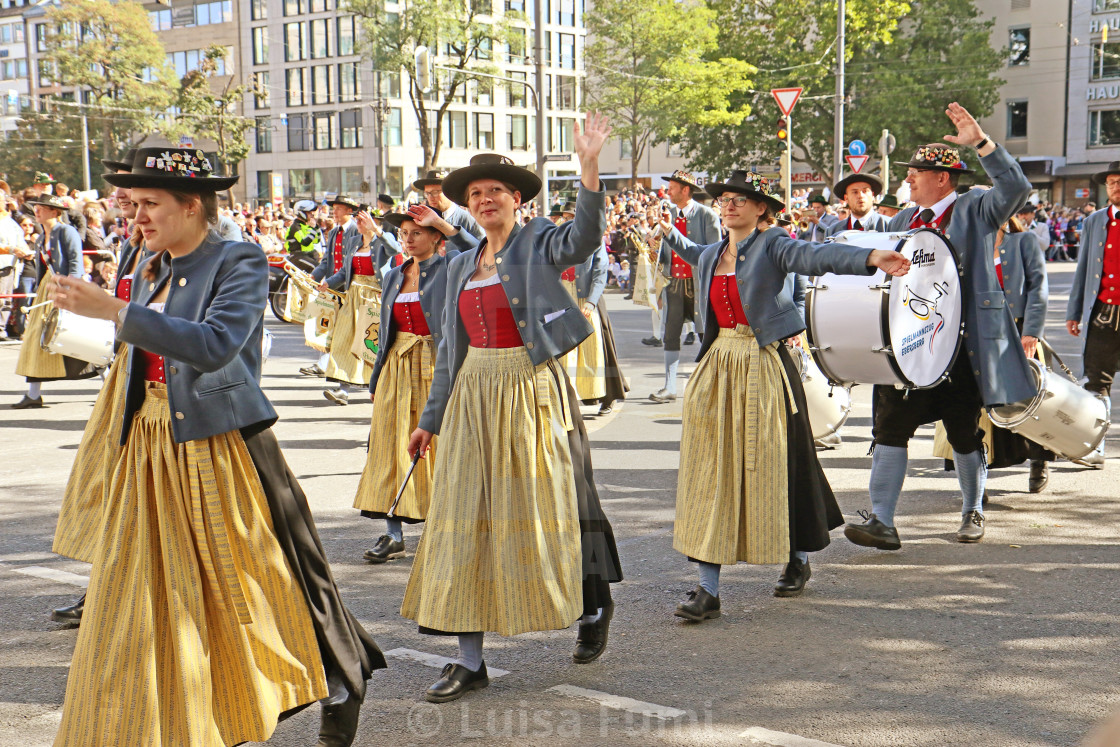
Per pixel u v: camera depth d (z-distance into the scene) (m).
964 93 38.66
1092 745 0.68
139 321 2.43
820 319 4.56
